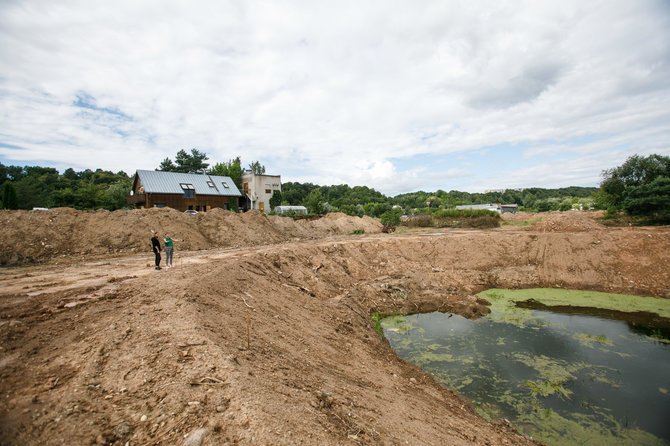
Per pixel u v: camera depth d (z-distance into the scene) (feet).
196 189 135.74
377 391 26.94
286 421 16.21
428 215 160.76
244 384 18.17
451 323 51.78
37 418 15.30
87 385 18.02
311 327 37.06
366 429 19.04
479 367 38.34
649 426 28.22
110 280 37.24
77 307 28.17
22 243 54.70
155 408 16.48
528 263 78.13
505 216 189.26
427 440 20.67
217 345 21.95
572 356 40.78
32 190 135.64
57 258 55.16
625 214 121.08
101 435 14.62
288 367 23.93
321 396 20.98
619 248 74.38
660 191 106.93
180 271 40.93
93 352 20.86
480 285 71.05
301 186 343.67
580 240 78.54
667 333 47.26
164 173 134.82
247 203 174.60
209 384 18.10
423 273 72.02
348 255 76.07
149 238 67.31
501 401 32.04
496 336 46.83
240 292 37.42
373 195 386.32
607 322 51.78
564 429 27.96
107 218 67.82
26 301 29.32
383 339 45.01
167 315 25.88
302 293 48.42
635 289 65.98
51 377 18.45
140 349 21.31
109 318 25.86
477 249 82.84
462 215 160.35
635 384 34.63
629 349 42.52
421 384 33.12
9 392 16.81
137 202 128.67
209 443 14.11
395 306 58.08
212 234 80.23
